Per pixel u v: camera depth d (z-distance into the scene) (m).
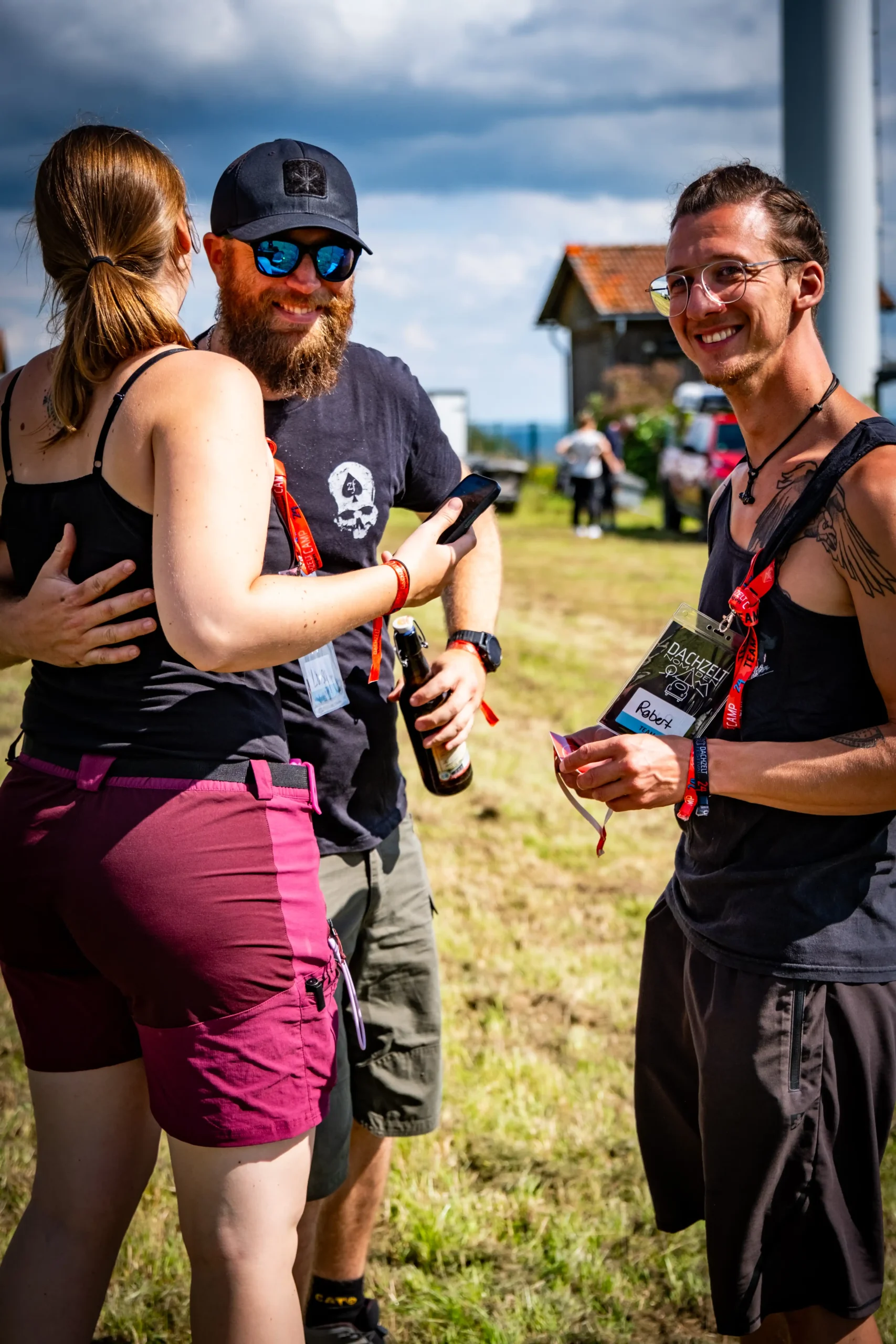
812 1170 1.81
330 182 1.97
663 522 19.47
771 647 1.81
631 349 31.66
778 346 1.79
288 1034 1.63
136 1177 1.79
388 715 2.27
